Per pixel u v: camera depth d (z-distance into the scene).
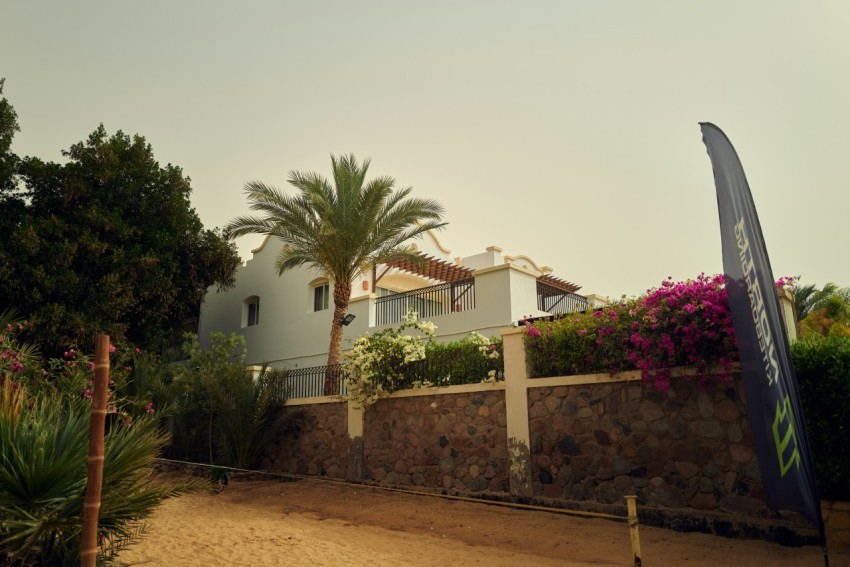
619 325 8.48
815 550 6.33
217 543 7.09
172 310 19.59
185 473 14.20
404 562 6.36
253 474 13.67
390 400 11.68
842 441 6.42
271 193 17.28
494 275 16.89
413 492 10.44
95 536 3.43
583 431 8.66
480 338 10.74
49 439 4.27
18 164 16.72
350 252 17.19
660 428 7.91
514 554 6.77
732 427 7.31
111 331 16.25
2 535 4.02
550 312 18.28
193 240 19.50
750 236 5.88
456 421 10.43
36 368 9.63
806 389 6.68
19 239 15.05
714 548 6.64
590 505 8.30
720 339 7.44
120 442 4.47
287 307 22.98
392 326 19.09
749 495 7.04
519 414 9.43
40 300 15.29
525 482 9.13
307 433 13.61
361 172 17.78
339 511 9.75
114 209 17.34
